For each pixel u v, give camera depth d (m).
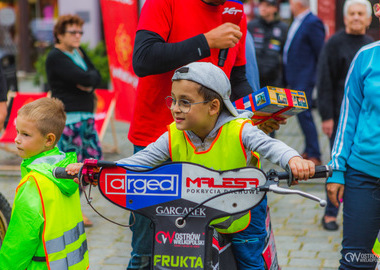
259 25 7.72
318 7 12.14
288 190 2.34
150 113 3.53
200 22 3.39
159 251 2.54
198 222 2.51
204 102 2.64
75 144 6.04
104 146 8.93
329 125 6.00
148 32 3.32
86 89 6.04
